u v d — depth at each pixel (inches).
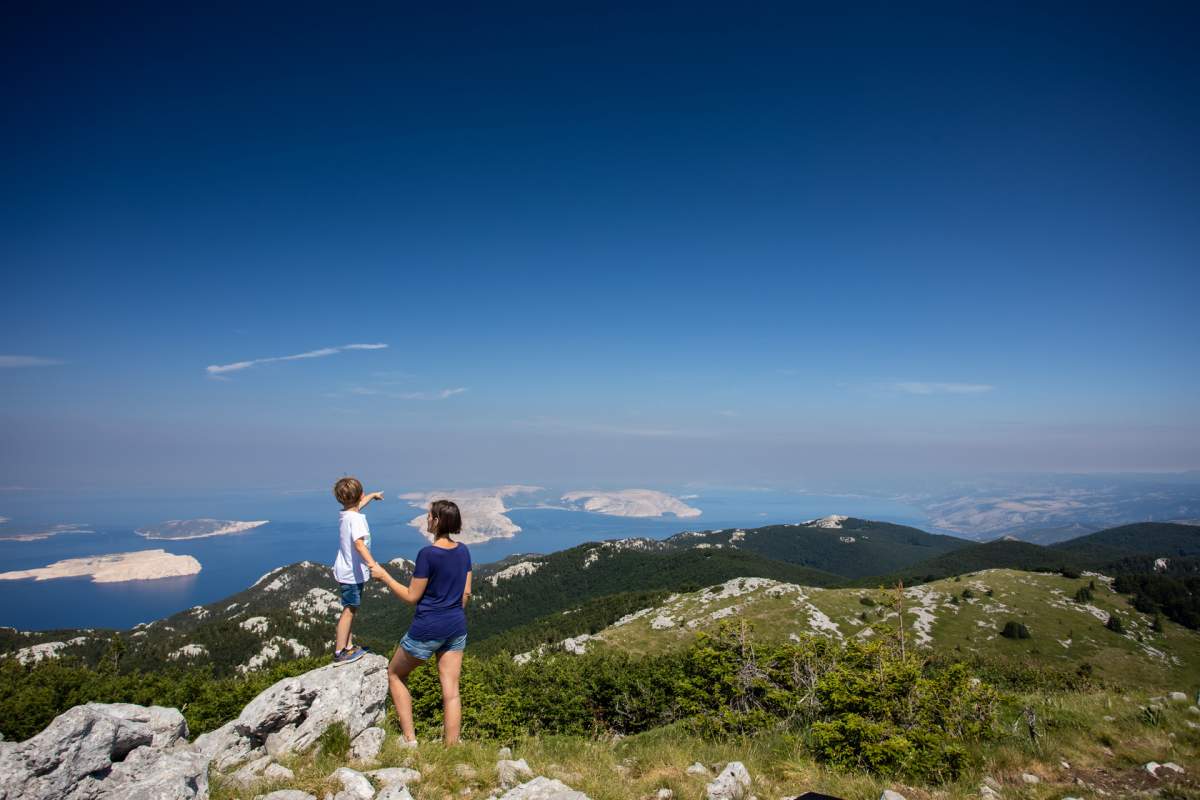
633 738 665.0
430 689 922.1
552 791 298.4
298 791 284.5
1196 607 4527.6
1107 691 670.5
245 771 317.4
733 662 911.7
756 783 372.8
